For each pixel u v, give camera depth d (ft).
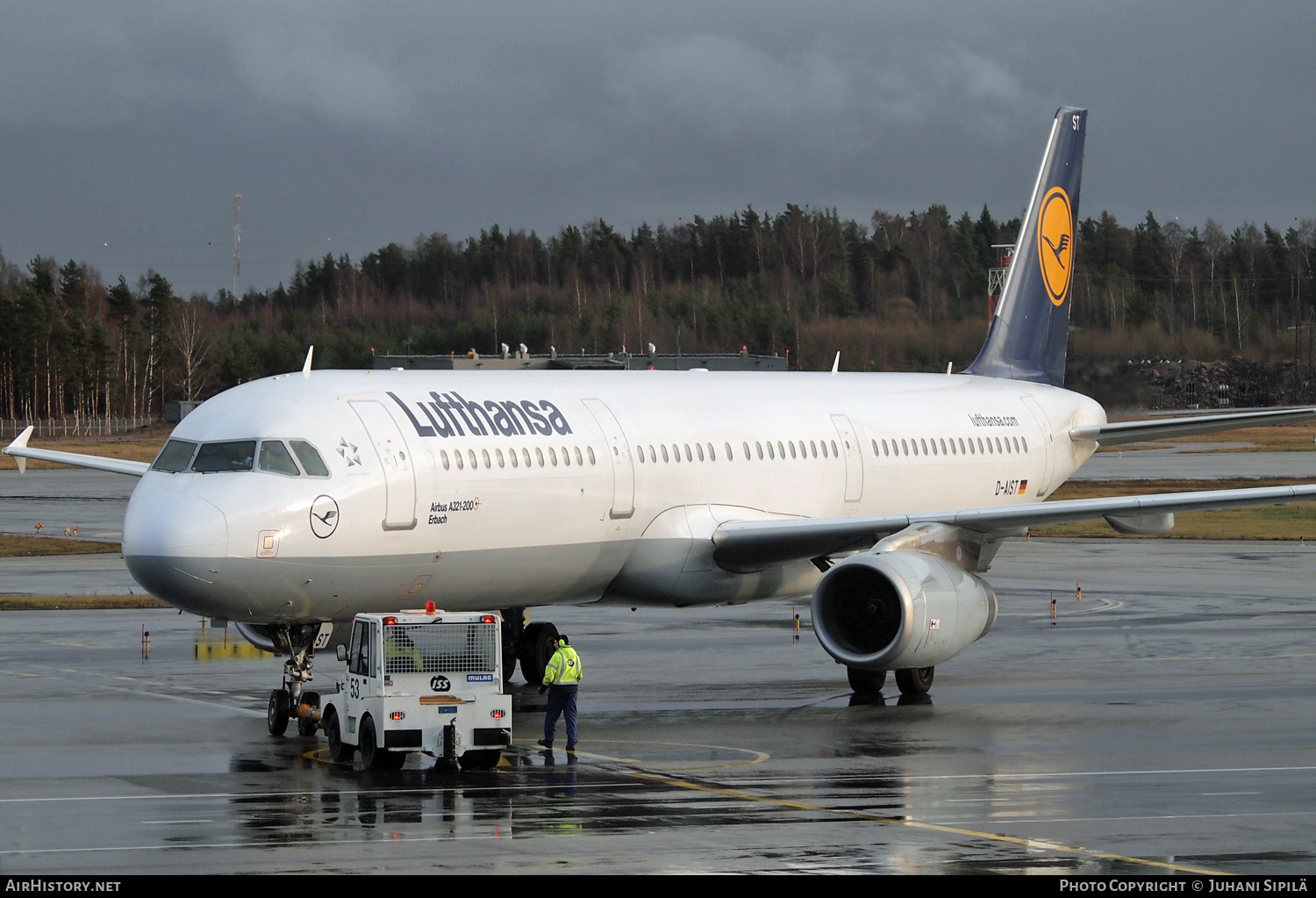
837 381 423.64
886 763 252.83
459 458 307.37
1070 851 186.09
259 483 282.15
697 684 355.15
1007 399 457.27
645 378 373.61
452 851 186.50
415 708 244.42
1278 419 420.77
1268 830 198.29
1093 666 376.48
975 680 357.20
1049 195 492.54
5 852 185.98
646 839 193.36
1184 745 268.21
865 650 333.01
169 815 209.67
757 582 366.43
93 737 281.54
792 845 189.37
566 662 266.36
